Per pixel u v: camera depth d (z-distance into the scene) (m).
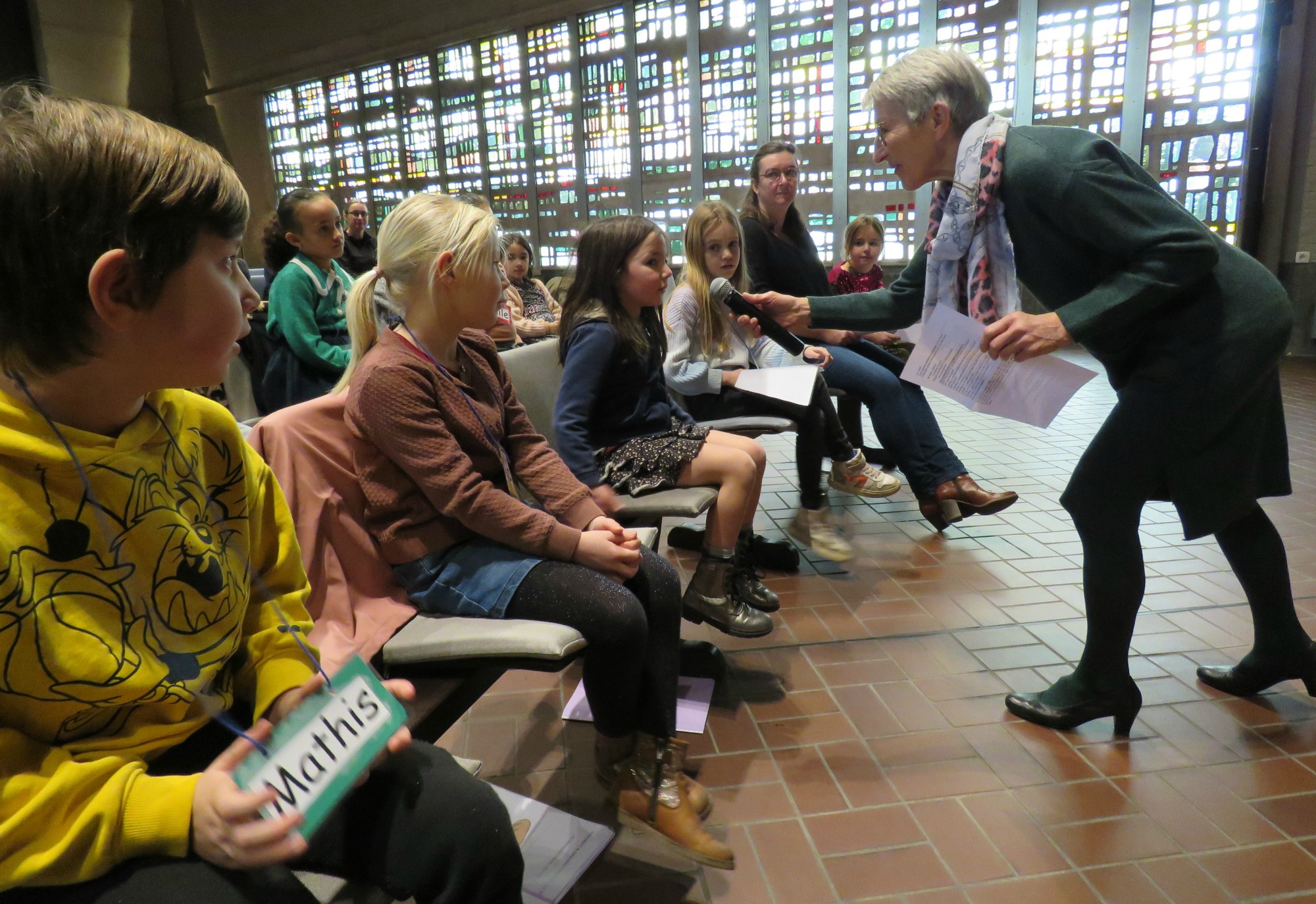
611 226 2.22
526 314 5.72
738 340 3.03
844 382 3.30
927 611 2.60
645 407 2.37
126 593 0.79
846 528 3.39
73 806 0.72
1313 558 2.87
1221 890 1.46
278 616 1.01
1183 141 6.69
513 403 1.75
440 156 10.91
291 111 12.31
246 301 0.80
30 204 0.65
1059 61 6.88
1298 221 6.62
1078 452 4.36
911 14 7.31
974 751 1.88
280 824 0.73
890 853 1.57
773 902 1.46
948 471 3.19
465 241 1.46
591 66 9.20
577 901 1.47
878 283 4.86
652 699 1.48
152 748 0.84
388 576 1.49
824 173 8.04
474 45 10.04
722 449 2.09
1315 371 6.27
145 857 0.75
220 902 0.73
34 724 0.75
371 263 6.08
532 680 2.25
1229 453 1.73
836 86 7.73
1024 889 1.48
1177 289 1.61
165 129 0.72
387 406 1.43
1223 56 6.37
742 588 2.19
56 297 0.67
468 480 1.43
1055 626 2.48
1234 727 1.95
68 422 0.77
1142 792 1.73
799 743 1.93
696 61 8.45
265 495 1.05
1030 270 1.87
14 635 0.70
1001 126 1.82
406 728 0.90
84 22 12.10
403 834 0.86
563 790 1.78
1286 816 1.64
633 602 1.36
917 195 7.55
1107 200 1.64
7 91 0.69
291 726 0.81
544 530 1.43
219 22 12.27
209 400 0.97
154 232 0.69
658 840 1.53
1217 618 2.48
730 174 8.56
